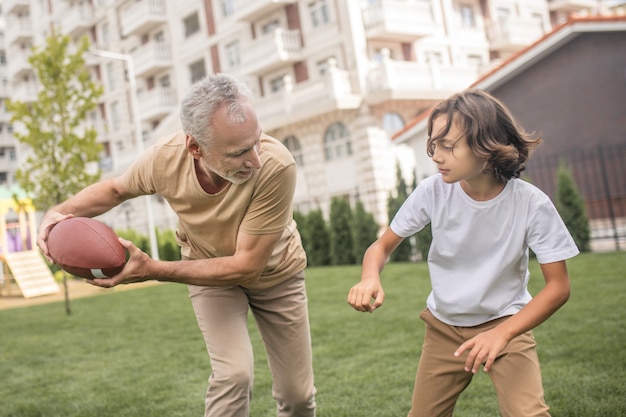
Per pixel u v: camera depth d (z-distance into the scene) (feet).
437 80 69.56
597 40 48.32
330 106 67.15
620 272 24.99
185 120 7.27
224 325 8.62
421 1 76.23
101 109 112.68
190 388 14.79
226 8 84.53
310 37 73.72
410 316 20.99
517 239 7.22
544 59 50.93
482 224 7.34
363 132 68.23
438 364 7.87
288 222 8.50
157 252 62.64
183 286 41.11
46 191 32.07
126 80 104.53
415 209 7.88
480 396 12.23
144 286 46.73
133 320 27.07
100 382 16.22
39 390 15.97
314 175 74.02
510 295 7.45
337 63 71.05
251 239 8.05
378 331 19.13
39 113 31.99
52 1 122.72
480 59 82.53
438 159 7.00
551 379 12.63
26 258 51.88
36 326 28.53
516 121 7.11
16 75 131.03
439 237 7.69
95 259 8.02
